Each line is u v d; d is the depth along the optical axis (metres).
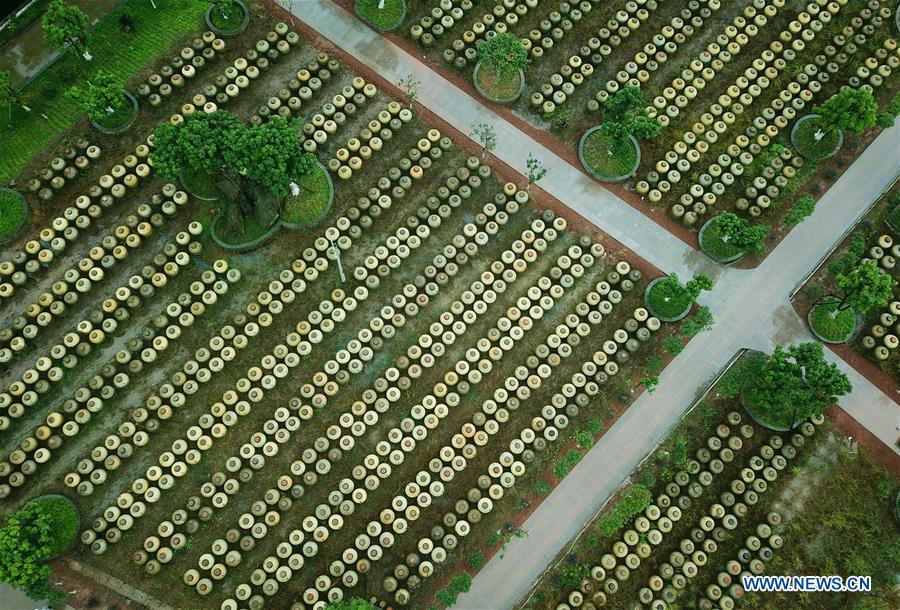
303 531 40.75
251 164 39.88
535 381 43.59
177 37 48.88
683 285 45.97
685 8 51.66
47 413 41.78
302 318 44.28
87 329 42.75
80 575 39.19
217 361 42.69
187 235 44.53
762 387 41.62
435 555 40.47
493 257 46.16
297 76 48.28
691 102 49.81
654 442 43.16
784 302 46.00
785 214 47.75
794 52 51.03
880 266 46.88
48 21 44.44
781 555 41.56
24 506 39.97
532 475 42.41
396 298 44.47
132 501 40.38
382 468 41.78
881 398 44.62
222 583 39.75
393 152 47.62
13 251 44.41
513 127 48.72
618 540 41.47
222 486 41.06
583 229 46.84
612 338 44.88
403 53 49.75
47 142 46.34
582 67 49.69
